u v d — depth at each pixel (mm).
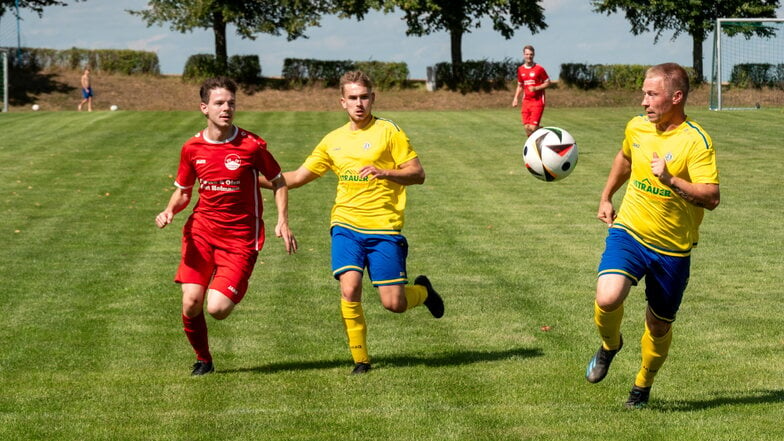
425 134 41469
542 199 25172
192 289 10375
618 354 11469
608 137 40062
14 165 31312
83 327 13344
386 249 10594
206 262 10477
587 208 23734
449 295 15070
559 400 9516
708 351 11570
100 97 70250
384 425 8617
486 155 34406
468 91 73938
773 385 10031
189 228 10516
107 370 11188
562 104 71625
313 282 16281
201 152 10211
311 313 14141
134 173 29797
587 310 13898
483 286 15672
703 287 15359
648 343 9016
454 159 33406
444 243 19547
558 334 12555
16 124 44344
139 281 16359
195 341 10680
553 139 13516
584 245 19156
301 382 10383
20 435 8523
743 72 65688
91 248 19312
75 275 16812
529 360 11227
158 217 10516
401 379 10422
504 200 25109
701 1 72812
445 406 9266
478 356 11477
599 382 10203
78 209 23938
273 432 8469
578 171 30203
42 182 28078
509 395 9695
